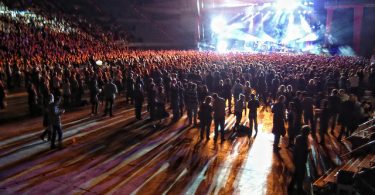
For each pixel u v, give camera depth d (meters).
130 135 14.90
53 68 24.59
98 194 9.27
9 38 34.06
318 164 12.02
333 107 14.76
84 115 18.61
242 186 10.05
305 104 15.17
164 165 11.48
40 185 9.70
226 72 23.22
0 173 10.44
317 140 14.91
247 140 14.65
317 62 31.33
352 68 27.11
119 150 12.87
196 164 11.66
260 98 23.58
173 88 17.64
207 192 9.59
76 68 25.98
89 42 45.56
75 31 47.97
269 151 13.22
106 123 16.98
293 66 27.02
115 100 23.55
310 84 18.50
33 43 35.19
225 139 14.73
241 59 33.03
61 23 48.34
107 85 18.42
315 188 9.75
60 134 12.90
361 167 10.25
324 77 21.11
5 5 45.66
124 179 10.28
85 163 11.46
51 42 37.97
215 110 14.40
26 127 15.86
